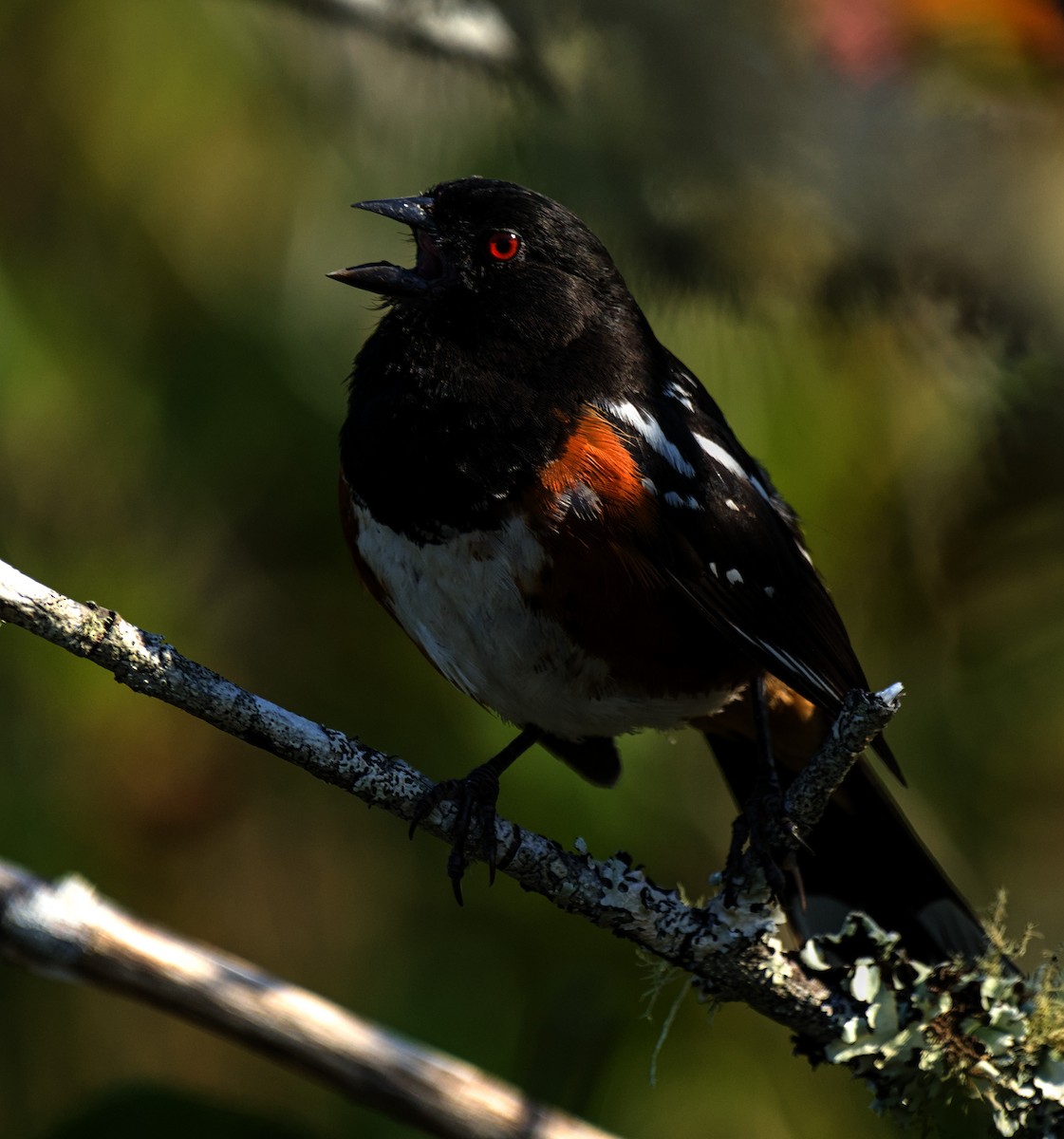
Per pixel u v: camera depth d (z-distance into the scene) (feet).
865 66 20.56
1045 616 27.43
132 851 27.84
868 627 27.89
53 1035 27.09
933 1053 17.61
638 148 23.07
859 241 21.80
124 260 28.14
